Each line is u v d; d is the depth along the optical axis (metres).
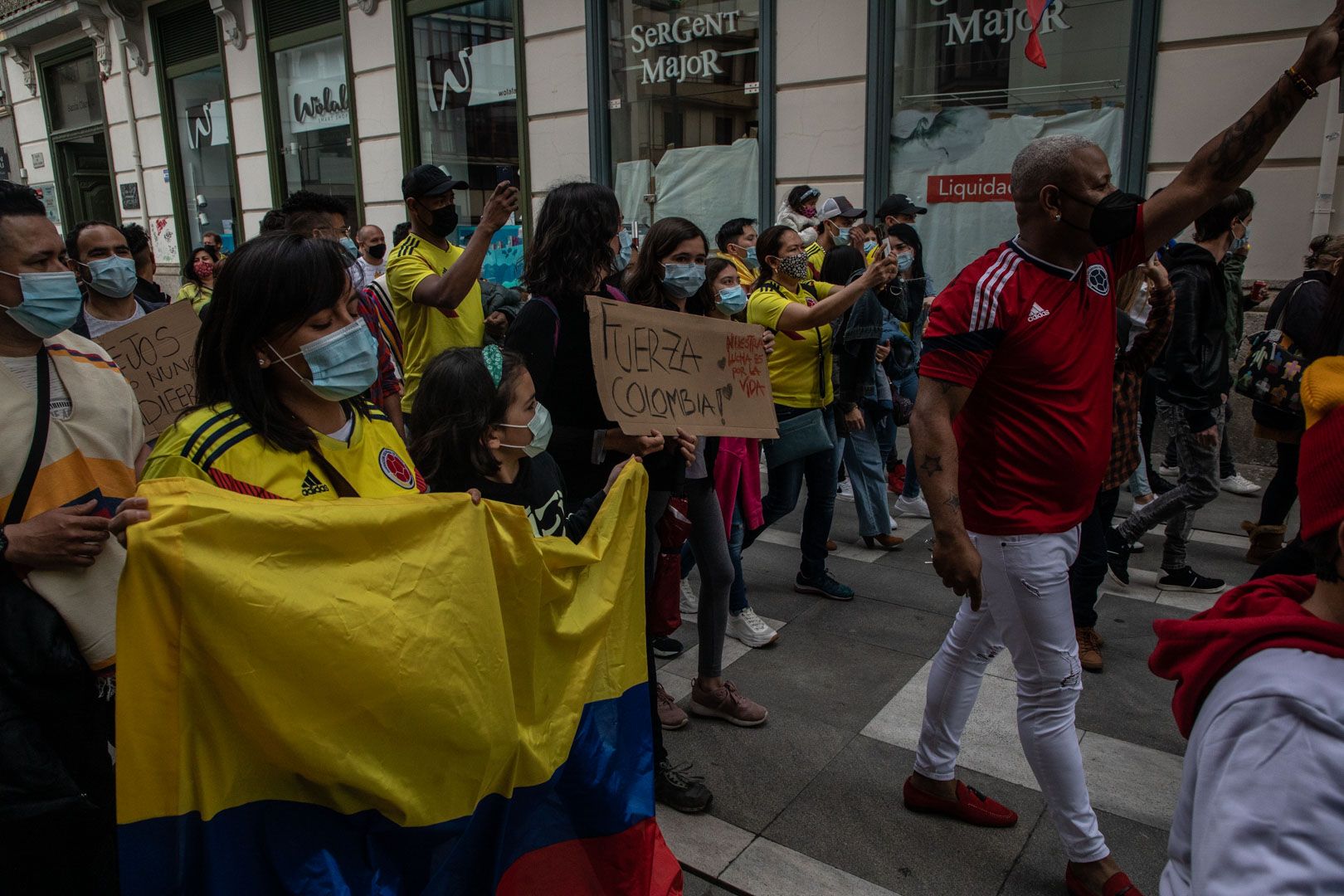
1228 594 1.27
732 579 3.29
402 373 3.86
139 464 2.21
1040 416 2.27
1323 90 5.59
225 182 12.88
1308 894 0.95
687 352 2.78
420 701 1.58
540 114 9.21
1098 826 2.69
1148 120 6.21
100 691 2.01
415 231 3.89
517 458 2.28
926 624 4.22
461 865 1.78
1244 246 5.05
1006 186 6.94
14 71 16.17
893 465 6.09
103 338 3.26
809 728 3.34
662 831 2.78
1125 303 3.80
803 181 7.74
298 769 1.50
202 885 1.49
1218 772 1.05
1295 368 4.21
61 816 1.87
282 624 1.46
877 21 7.07
